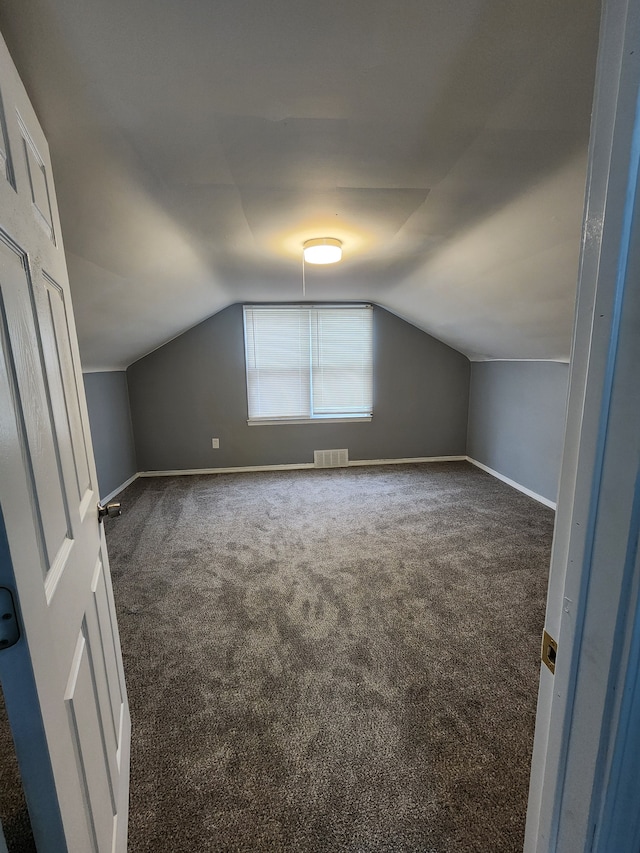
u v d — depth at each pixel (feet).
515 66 2.81
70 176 3.91
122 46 2.58
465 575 7.68
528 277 6.77
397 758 4.16
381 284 10.60
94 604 3.11
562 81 2.94
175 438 14.08
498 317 9.37
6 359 1.78
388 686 5.08
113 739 3.39
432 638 5.95
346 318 14.17
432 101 3.18
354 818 3.62
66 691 2.18
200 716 4.67
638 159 1.15
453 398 15.26
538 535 9.37
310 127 3.51
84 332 8.24
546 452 11.16
